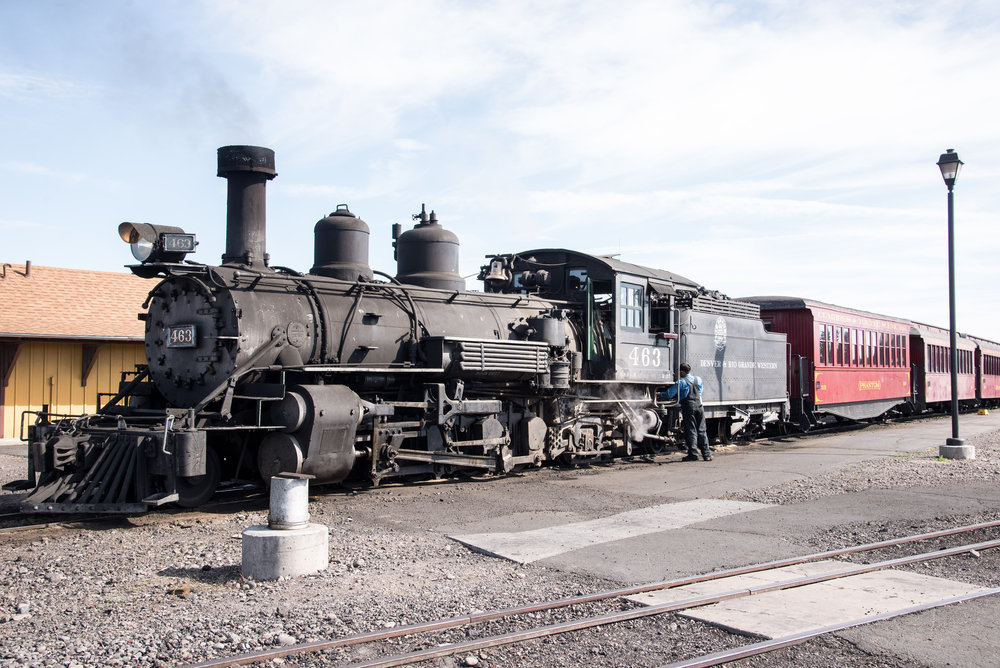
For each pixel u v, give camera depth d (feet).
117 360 66.54
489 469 40.37
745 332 60.54
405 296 38.29
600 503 32.63
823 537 26.73
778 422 67.41
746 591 20.01
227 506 32.35
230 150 35.09
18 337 57.93
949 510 31.68
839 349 73.87
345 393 32.55
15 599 19.30
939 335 104.78
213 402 31.65
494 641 16.47
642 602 19.24
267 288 33.19
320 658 15.72
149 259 32.35
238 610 18.40
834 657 16.05
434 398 36.94
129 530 27.27
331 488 35.96
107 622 17.54
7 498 34.86
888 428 77.20
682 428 54.13
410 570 22.13
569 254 48.88
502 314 42.78
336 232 38.45
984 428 75.51
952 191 49.44
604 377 45.93
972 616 18.60
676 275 56.08
